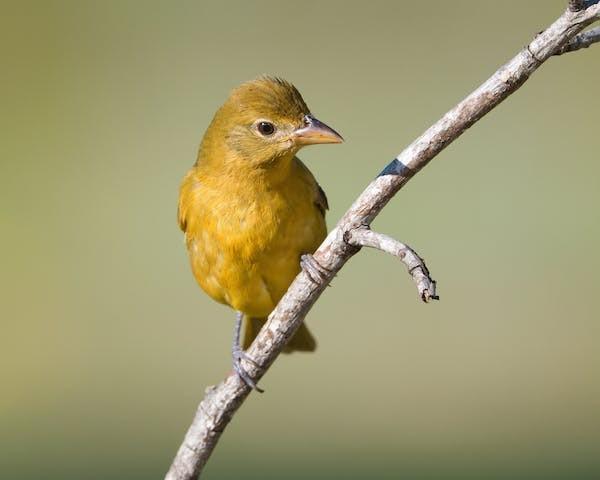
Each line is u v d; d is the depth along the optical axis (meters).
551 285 14.17
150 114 17.11
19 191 16.28
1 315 14.87
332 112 16.22
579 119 16.44
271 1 18.75
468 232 14.78
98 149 16.72
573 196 15.12
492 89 5.82
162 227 15.80
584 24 5.55
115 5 19.14
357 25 18.02
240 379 6.91
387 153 15.30
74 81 17.84
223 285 8.13
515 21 17.78
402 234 14.80
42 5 19.00
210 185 7.94
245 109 7.72
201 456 7.16
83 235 15.80
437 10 18.27
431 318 14.23
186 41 18.22
